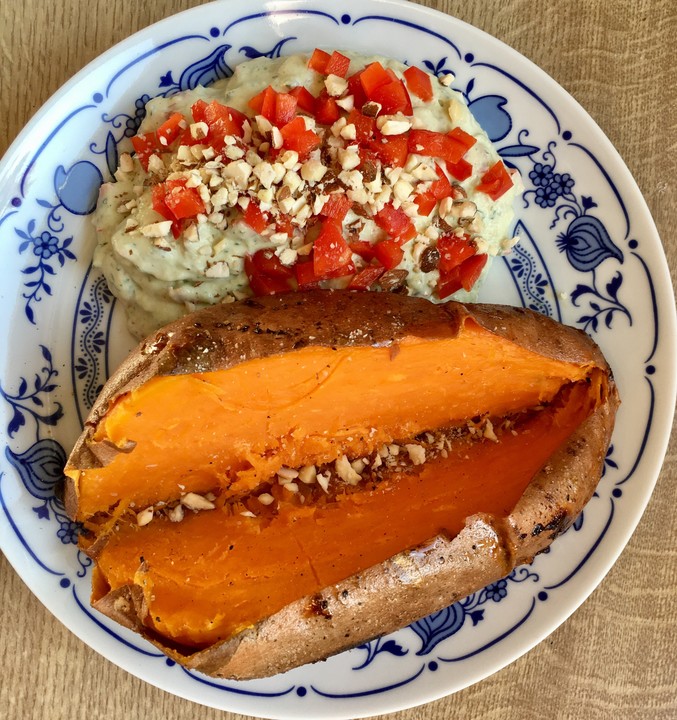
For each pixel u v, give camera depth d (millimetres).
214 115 246
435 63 278
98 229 267
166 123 254
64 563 262
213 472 242
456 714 302
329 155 251
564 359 244
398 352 229
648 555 301
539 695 302
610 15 291
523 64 276
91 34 276
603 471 281
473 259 271
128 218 259
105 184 266
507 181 269
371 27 273
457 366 239
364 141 250
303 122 246
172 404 223
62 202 267
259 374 223
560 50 292
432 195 257
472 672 274
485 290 290
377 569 220
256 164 246
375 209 250
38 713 282
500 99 282
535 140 285
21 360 266
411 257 262
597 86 293
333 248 248
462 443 253
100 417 219
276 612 215
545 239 289
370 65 254
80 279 274
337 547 231
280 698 268
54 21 273
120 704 286
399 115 254
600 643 302
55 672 282
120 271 265
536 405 256
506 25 291
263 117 246
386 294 245
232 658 214
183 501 242
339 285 263
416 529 231
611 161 279
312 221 252
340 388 233
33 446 266
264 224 247
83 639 259
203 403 226
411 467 248
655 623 302
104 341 277
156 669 261
